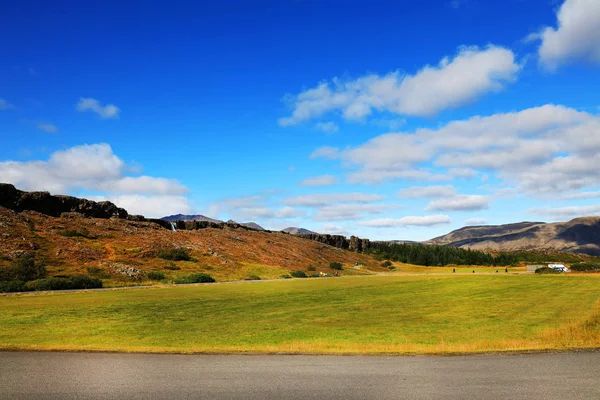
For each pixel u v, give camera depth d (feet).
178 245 254.47
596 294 111.86
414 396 26.55
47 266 168.14
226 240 305.73
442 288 141.69
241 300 107.45
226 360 37.86
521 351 40.11
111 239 231.91
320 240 478.18
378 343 51.16
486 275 211.00
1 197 225.97
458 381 29.78
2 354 41.11
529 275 203.62
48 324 66.49
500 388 27.96
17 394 27.43
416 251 495.00
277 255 309.83
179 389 28.43
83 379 31.12
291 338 56.24
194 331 62.13
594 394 26.48
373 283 168.25
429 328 64.90
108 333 59.31
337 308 91.97
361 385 29.12
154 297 111.75
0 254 165.68
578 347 41.60
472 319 74.08
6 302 95.86
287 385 29.27
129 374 32.63
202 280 181.16
